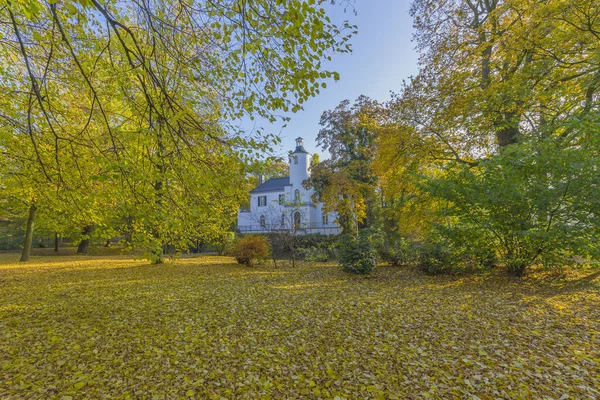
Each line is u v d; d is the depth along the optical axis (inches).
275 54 146.3
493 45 358.0
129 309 239.5
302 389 124.7
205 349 164.2
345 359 152.0
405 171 442.0
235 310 239.8
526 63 344.5
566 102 359.6
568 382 124.6
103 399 116.0
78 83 191.3
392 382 129.0
